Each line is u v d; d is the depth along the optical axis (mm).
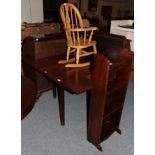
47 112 2264
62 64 2029
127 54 1576
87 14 5598
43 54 2215
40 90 2396
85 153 1701
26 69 2424
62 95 1905
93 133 1704
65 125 2053
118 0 6102
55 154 1687
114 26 3209
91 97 1582
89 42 2016
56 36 2361
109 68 1378
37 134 1913
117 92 1693
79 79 1693
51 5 4773
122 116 2199
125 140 1854
